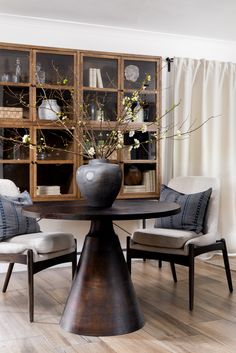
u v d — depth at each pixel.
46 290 3.69
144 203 3.25
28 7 3.97
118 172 2.88
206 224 3.57
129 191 4.50
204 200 3.58
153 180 4.61
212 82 4.97
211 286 3.79
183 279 4.04
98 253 2.81
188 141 4.84
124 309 2.76
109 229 2.87
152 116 4.59
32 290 2.94
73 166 4.25
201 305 3.28
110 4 3.92
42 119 4.16
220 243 3.56
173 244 3.24
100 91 4.36
